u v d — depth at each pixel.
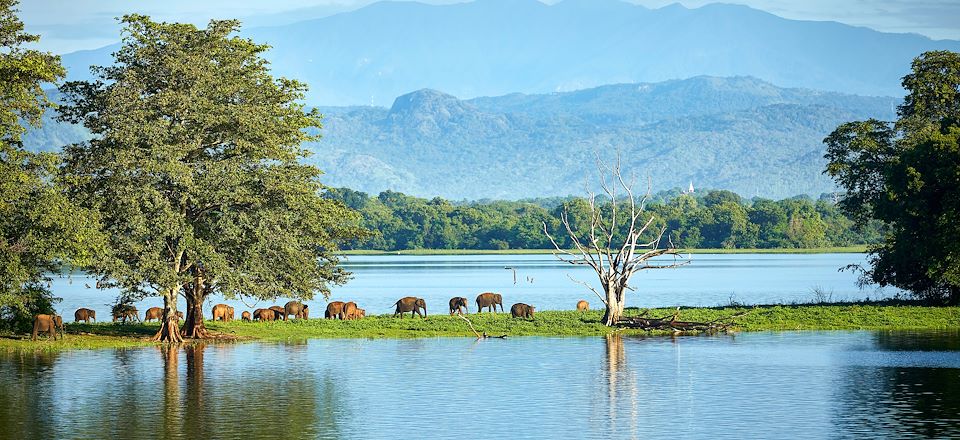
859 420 48.09
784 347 74.44
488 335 84.19
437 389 57.47
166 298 80.62
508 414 50.44
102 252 74.38
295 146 86.81
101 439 45.38
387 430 47.06
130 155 75.19
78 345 77.44
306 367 65.94
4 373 63.47
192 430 47.06
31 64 73.12
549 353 72.38
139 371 64.31
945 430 45.75
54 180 76.31
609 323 89.25
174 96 77.12
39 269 79.00
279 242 78.19
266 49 85.94
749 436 45.28
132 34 80.31
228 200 78.12
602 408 51.78
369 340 81.75
